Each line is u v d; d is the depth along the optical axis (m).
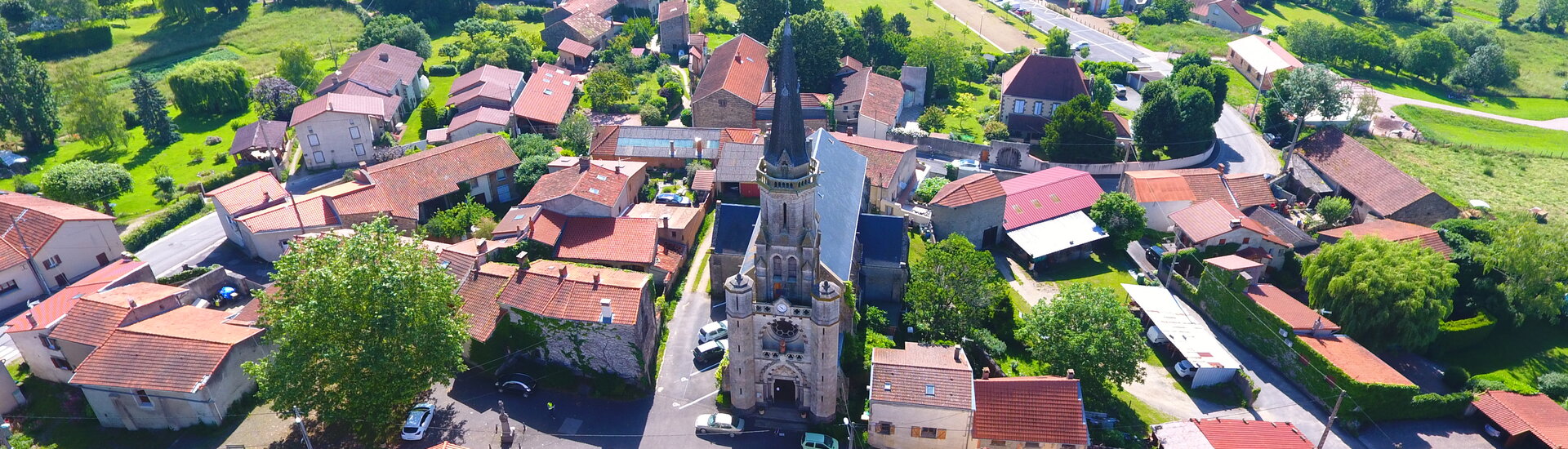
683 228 96.19
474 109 140.75
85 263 94.56
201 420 69.12
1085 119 130.62
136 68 174.88
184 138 140.88
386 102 143.75
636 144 123.75
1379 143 150.25
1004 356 81.62
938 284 82.88
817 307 64.44
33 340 74.06
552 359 76.88
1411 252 87.88
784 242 63.03
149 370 67.88
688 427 71.44
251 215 97.19
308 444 64.25
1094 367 72.62
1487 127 167.12
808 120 138.88
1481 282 95.19
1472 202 123.19
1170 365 84.19
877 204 111.38
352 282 62.53
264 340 73.00
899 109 152.50
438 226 98.19
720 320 85.62
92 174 108.31
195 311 77.94
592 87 149.50
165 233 106.50
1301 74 147.75
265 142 125.88
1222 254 101.31
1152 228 116.56
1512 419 75.38
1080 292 76.62
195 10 193.50
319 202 99.62
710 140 123.50
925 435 68.56
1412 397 75.75
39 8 183.88
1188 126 135.50
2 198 98.06
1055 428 66.62
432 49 183.62
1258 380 82.31
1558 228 92.56
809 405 72.25
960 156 135.50
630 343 72.56
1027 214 109.38
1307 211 122.69
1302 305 88.38
